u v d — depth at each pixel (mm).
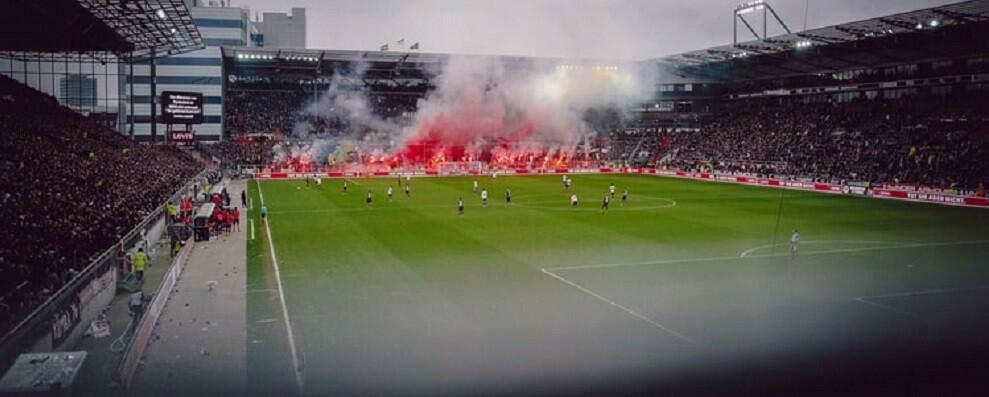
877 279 29672
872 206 56969
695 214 51281
